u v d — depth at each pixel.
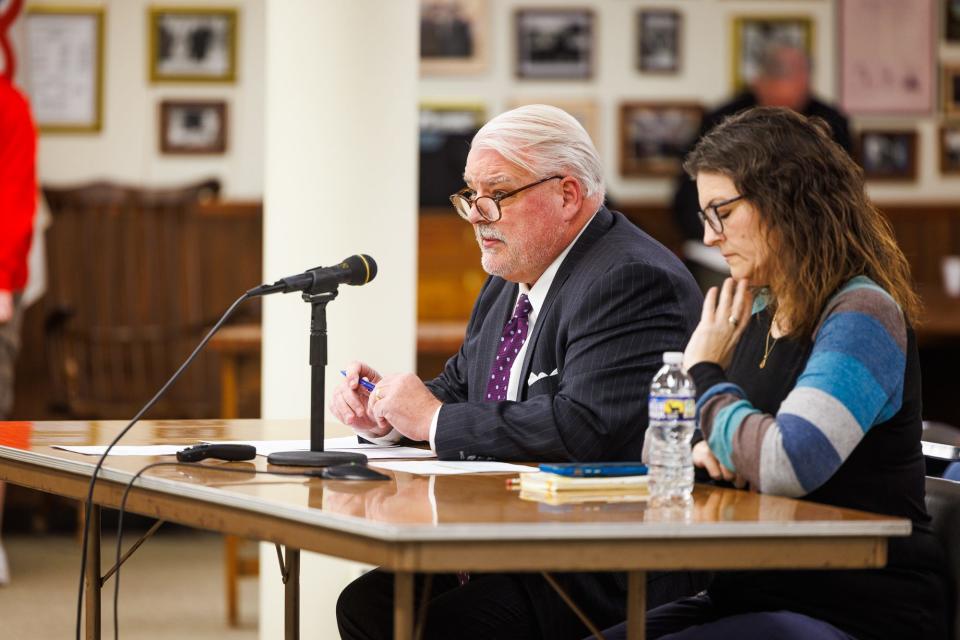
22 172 14.99
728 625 5.93
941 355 19.19
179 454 6.84
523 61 23.17
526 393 8.00
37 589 15.48
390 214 11.59
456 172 21.11
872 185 23.88
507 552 4.99
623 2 23.31
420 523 5.00
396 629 5.07
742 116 6.62
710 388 6.29
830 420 5.91
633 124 23.31
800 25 23.61
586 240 8.07
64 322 19.03
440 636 7.30
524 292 8.29
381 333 11.56
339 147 11.48
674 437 5.98
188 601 15.16
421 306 20.09
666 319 7.59
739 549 5.18
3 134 14.89
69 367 19.00
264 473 6.42
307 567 11.39
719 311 6.50
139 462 6.78
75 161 21.78
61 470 6.93
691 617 6.54
